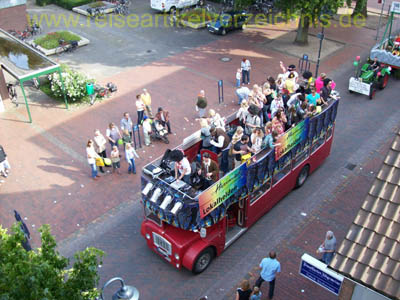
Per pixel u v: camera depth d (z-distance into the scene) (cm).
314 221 1416
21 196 1559
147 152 1794
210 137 1299
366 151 1764
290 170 1441
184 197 1098
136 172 1678
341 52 2698
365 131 1900
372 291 758
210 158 1228
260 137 1281
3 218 1455
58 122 2036
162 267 1265
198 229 1136
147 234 1241
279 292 1171
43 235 798
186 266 1180
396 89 2272
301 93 1515
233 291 1180
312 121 1422
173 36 3053
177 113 2083
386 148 1778
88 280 775
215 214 1158
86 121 2039
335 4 2433
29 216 1463
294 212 1457
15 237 777
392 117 2000
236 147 1226
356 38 2906
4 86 2173
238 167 1169
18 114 2106
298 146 1408
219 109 2100
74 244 1352
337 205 1483
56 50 2764
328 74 2419
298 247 1317
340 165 1686
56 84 2170
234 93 2256
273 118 1379
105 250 1330
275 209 1474
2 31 2534
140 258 1299
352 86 2167
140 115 1941
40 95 2292
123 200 1535
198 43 2922
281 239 1348
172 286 1201
